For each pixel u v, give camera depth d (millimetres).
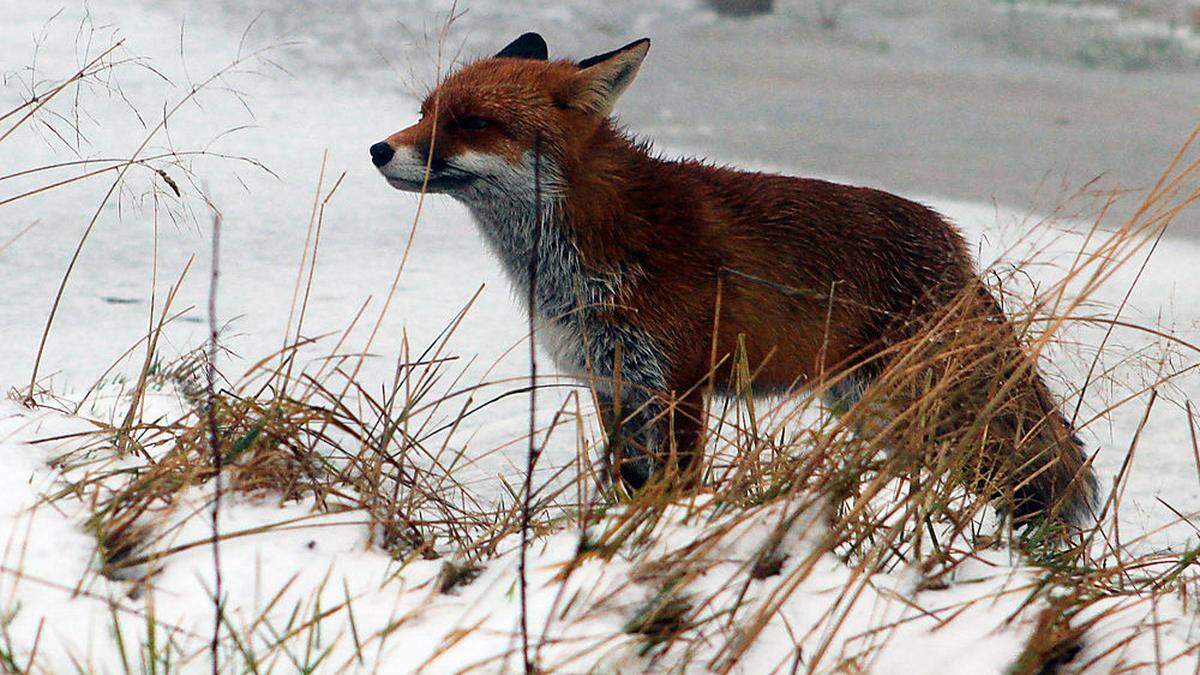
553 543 6715
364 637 5609
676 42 42250
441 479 8258
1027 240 19484
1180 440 12453
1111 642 5961
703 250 9883
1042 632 5719
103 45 26391
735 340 9961
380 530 6926
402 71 30344
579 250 9883
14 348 13023
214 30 30750
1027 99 36188
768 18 47875
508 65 10281
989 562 6785
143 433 7996
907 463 6828
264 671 5316
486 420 12422
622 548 6449
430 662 5336
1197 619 6168
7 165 19484
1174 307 16703
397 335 14797
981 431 8344
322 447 10148
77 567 5965
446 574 6211
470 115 9789
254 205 19703
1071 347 14242
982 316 8531
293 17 34062
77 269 15977
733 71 38000
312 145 23484
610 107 10023
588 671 5359
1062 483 9961
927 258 10781
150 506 6660
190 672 5285
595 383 10117
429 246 19078
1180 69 42531
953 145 28312
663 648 5637
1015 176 25047
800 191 10547
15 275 15484
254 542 6422
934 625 5977
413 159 9719
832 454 7203
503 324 15625
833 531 6562
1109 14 53781
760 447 7891
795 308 10188
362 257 18062
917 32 48469
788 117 31031
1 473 6859
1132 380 13883
